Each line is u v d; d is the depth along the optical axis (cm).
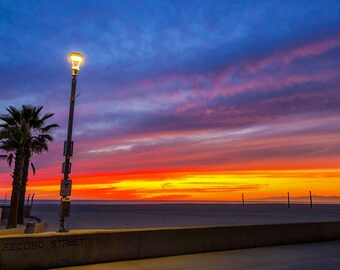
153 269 927
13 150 2819
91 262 997
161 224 4172
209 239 1220
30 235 927
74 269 923
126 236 1070
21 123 2858
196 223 4472
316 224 1493
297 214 8094
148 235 1109
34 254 916
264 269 930
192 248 1179
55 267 940
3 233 1727
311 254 1161
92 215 6981
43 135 3147
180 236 1166
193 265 980
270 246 1339
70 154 1187
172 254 1135
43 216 5672
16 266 884
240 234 1291
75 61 1259
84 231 1062
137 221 4816
